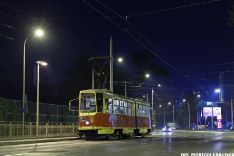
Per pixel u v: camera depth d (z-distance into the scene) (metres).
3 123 27.73
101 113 25.38
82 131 25.72
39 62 30.50
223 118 115.00
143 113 35.22
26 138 28.39
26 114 32.50
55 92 65.50
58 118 38.59
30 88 61.84
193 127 101.56
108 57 34.75
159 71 64.00
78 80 62.81
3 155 13.41
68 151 15.04
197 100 115.00
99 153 13.98
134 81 60.88
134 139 28.11
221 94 99.50
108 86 61.88
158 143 21.41
